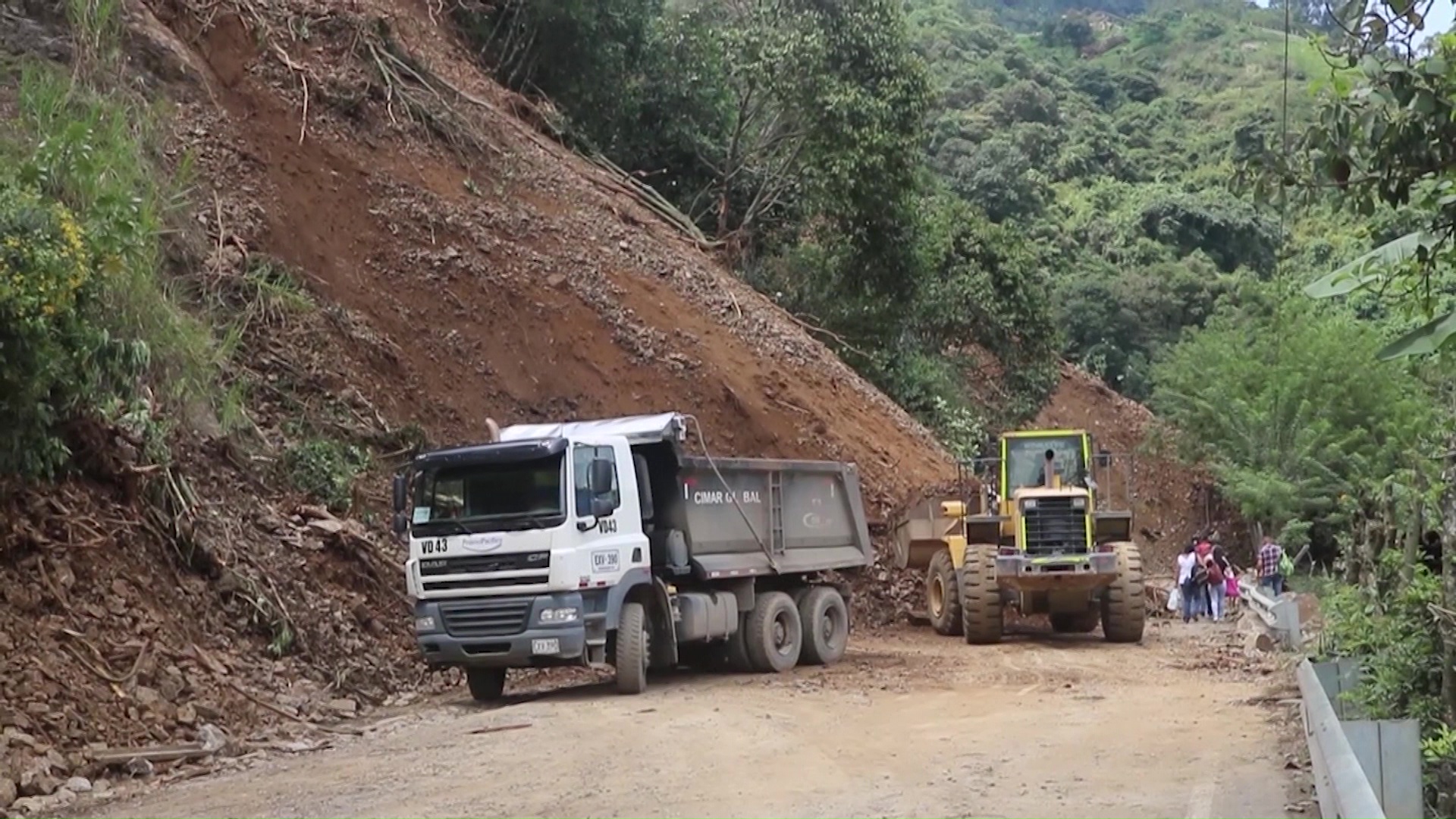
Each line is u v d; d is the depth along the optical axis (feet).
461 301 79.05
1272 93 277.85
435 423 71.31
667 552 55.57
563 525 49.96
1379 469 127.03
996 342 136.98
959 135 254.68
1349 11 25.00
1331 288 30.27
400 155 86.17
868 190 112.68
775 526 62.18
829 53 113.70
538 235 89.20
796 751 38.17
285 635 49.80
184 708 42.68
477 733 43.11
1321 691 27.22
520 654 49.90
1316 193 27.07
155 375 54.65
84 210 49.62
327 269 74.43
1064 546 72.23
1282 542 131.85
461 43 112.47
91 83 65.77
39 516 44.50
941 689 52.90
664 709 47.01
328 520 57.88
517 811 31.04
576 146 112.98
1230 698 48.62
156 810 33.24
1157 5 374.63
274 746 41.88
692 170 122.52
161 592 46.96
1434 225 27.22
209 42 81.15
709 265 105.09
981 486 83.92
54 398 46.06
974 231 137.69
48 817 32.94
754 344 96.27
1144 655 66.23
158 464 50.08
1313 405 139.33
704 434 83.35
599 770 35.81
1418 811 23.75
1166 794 31.35
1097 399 182.80
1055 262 214.48
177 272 63.57
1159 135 274.36
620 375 82.84
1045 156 252.83
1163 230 222.89
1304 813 28.99
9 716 37.63
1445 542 33.30
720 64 120.47
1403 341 26.23
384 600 57.11
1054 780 33.30
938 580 79.51
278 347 66.33
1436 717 33.50
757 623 59.77
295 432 62.64
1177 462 157.48
